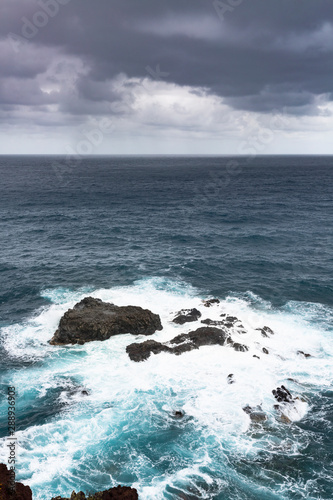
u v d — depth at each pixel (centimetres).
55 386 2722
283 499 1914
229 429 2355
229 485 1988
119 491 1842
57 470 2056
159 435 2305
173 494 1925
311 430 2370
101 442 2250
